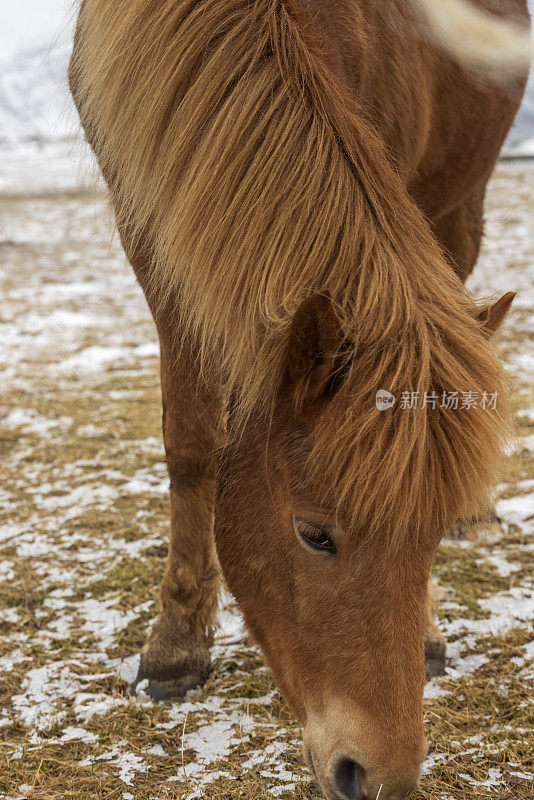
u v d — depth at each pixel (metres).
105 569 3.29
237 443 1.84
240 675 2.59
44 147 42.78
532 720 2.26
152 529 3.63
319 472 1.56
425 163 2.92
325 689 1.65
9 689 2.52
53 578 3.22
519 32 2.95
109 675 2.59
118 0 1.97
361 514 1.50
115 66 1.94
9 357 6.70
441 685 2.47
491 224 11.93
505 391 1.59
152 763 2.15
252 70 1.75
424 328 1.51
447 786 2.00
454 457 1.49
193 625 2.56
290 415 1.67
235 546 1.86
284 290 1.62
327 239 1.62
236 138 1.71
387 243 1.62
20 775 2.11
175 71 1.82
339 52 2.11
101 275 10.30
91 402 5.50
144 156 1.89
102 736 2.28
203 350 1.84
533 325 6.85
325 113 1.72
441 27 2.68
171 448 2.50
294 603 1.71
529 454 4.28
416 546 1.55
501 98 3.30
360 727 1.57
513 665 2.54
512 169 19.16
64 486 4.15
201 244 1.73
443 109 2.88
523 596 2.97
